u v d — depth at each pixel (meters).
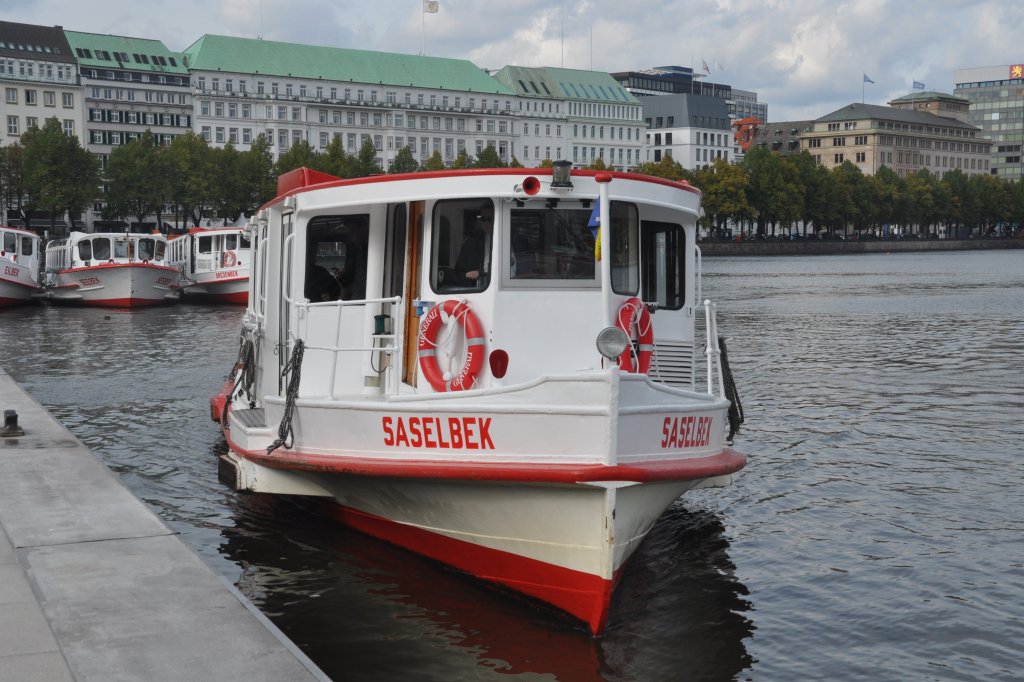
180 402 19.78
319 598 9.03
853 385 22.00
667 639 8.34
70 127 133.88
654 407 8.30
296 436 9.81
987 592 9.43
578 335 9.27
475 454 8.38
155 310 46.78
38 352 29.02
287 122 148.75
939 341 31.33
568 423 8.00
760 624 8.70
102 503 9.34
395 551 10.11
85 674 5.64
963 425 17.33
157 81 139.88
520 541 8.61
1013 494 12.77
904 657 8.05
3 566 7.48
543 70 178.25
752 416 18.23
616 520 8.04
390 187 9.52
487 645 8.11
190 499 12.31
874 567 10.12
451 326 9.18
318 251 10.46
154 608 6.62
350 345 10.30
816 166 147.12
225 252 50.97
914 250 169.75
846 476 13.74
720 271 90.12
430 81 161.50
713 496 12.75
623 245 9.52
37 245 48.78
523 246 9.21
